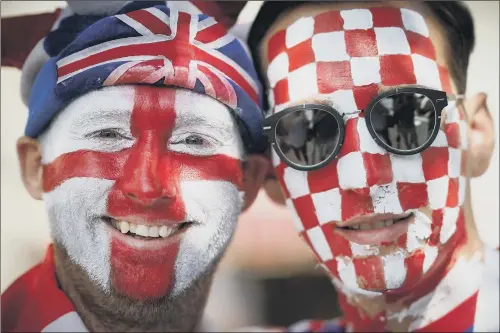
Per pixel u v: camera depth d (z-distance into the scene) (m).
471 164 1.49
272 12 1.49
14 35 1.55
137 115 1.35
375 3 1.42
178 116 1.36
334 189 1.37
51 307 1.47
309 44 1.41
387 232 1.37
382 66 1.36
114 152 1.36
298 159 1.39
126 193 1.35
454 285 1.44
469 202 1.48
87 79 1.34
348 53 1.38
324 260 1.43
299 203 1.42
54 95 1.37
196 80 1.35
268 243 1.73
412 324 1.46
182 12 1.40
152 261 1.39
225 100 1.38
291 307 1.75
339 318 1.66
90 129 1.36
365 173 1.33
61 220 1.40
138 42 1.35
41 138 1.44
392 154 1.34
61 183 1.39
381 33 1.39
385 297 1.46
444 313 1.44
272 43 1.47
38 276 1.53
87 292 1.44
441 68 1.42
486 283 1.45
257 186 1.52
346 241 1.39
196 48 1.37
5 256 1.64
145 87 1.35
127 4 1.41
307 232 1.43
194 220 1.40
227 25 1.54
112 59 1.34
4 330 1.48
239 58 1.43
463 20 1.53
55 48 1.45
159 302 1.41
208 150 1.40
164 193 1.35
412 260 1.37
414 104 1.34
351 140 1.34
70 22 1.45
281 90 1.43
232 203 1.43
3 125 1.66
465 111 1.48
